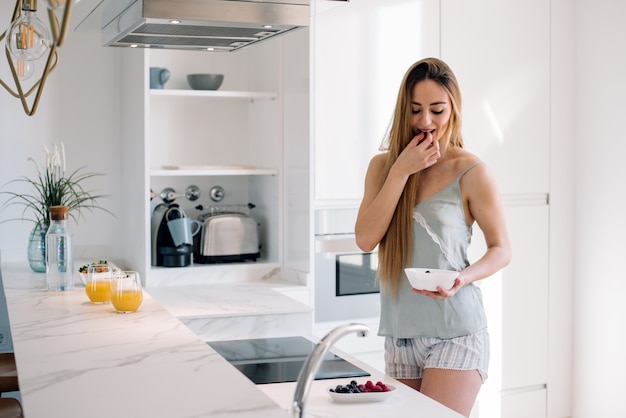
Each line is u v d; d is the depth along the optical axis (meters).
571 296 4.16
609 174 3.92
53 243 2.87
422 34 3.78
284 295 3.49
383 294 2.50
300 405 1.43
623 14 3.80
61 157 4.01
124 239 4.07
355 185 3.72
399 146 2.50
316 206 3.65
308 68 3.58
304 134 3.64
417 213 2.43
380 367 3.84
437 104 2.44
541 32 4.00
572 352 4.18
